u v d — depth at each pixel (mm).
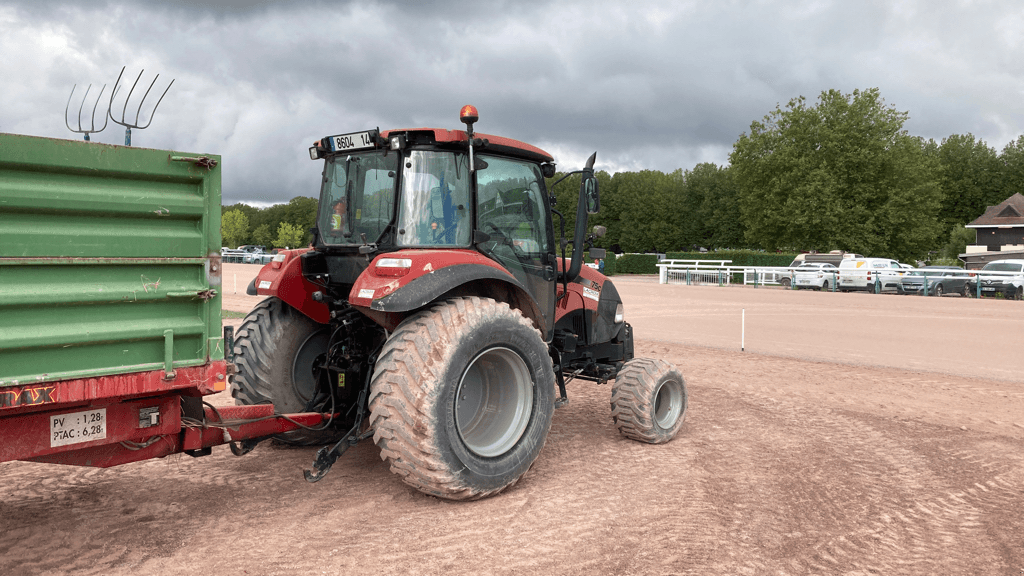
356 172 4586
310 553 3295
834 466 4918
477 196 4492
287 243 85812
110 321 2914
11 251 2645
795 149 43469
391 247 4273
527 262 4941
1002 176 70375
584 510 3945
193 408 3422
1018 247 49812
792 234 43906
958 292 23734
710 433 5863
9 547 3328
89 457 3086
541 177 5141
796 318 15406
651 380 5395
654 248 83062
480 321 3998
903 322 14625
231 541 3436
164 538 3469
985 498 4289
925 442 5641
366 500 4078
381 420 3803
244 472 4613
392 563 3186
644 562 3238
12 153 2633
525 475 4613
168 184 3088
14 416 2762
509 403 4355
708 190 79625
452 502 4055
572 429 5961
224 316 13609
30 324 2705
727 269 30141
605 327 6004
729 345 11430
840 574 3168
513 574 3082
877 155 41375
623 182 87062
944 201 71188
